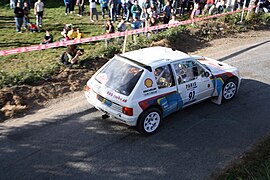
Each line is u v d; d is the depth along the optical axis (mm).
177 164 7113
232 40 16000
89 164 6992
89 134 8047
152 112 7898
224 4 20188
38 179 6500
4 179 6465
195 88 8719
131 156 7309
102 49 12828
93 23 17938
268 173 6590
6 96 9305
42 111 9039
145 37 14555
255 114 9281
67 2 19016
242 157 7406
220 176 6766
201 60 10047
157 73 7961
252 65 12805
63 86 10305
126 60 8172
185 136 8141
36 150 7344
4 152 7223
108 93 7844
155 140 7926
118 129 8312
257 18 18766
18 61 12484
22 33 15719
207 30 16406
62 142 7676
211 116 9086
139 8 17391
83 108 9250
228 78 9500
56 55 13281
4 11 19156
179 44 14750
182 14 20328
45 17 18406
